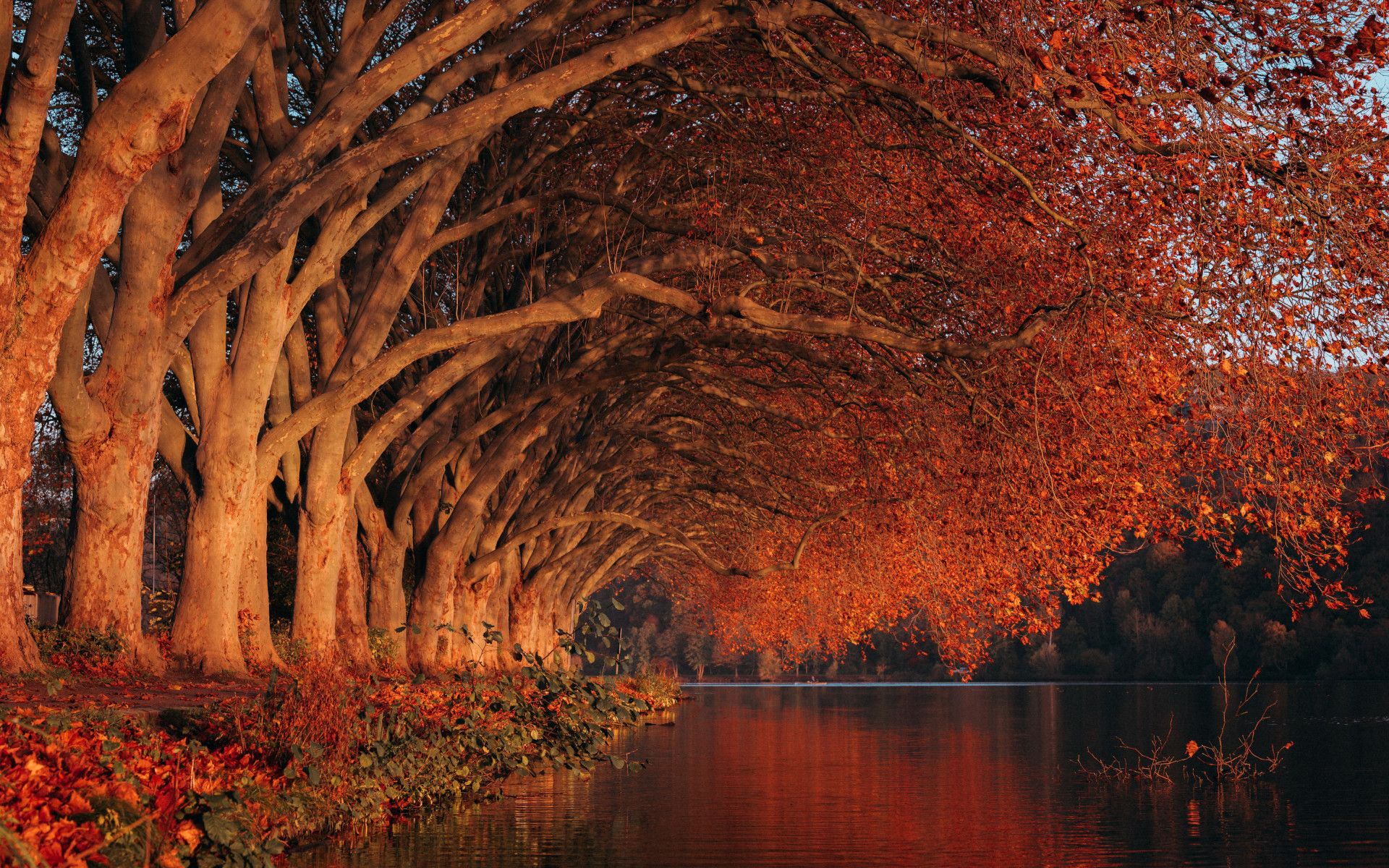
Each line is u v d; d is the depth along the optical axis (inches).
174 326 712.4
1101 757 975.6
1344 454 655.8
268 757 531.8
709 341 945.5
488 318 777.6
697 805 645.3
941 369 824.3
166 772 424.2
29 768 356.5
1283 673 4028.1
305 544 928.9
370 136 1024.9
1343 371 644.7
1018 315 796.0
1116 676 4729.3
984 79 633.6
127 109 534.9
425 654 1131.9
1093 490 795.4
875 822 584.4
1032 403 794.2
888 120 789.2
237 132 1053.2
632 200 1041.5
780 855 488.4
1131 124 631.8
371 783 564.1
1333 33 621.9
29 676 609.0
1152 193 649.6
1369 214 614.9
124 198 569.3
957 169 731.4
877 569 1434.5
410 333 1238.3
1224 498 732.7
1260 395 645.9
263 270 812.0
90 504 721.6
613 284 745.0
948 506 1024.9
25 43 501.4
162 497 1697.8
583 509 1637.6
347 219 823.1
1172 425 752.3
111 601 726.5
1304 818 618.5
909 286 911.7
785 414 1107.9
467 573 1243.2
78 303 700.0
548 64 853.8
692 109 915.4
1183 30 593.9
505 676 984.9
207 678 775.1
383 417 941.8
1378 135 637.3
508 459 1100.5
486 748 734.5
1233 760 898.1
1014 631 1018.7
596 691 927.0
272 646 869.8
